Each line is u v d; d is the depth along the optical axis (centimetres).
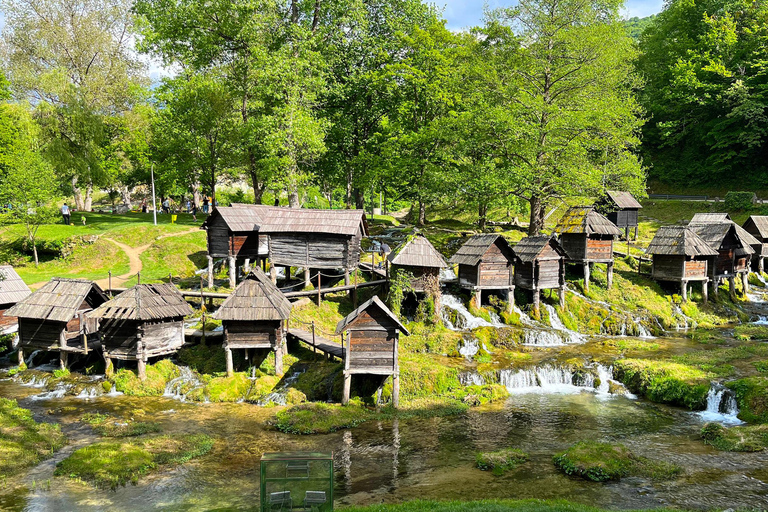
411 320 3017
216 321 2872
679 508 1386
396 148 4366
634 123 3950
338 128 4672
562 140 3616
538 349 2886
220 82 4634
